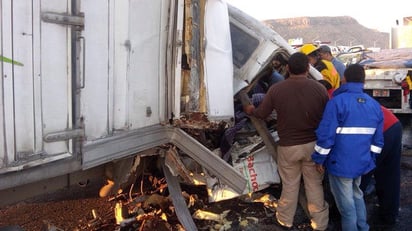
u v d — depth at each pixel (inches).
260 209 185.5
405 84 326.6
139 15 124.8
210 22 151.9
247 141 188.7
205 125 150.9
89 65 107.9
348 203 154.0
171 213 170.2
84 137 107.2
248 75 181.6
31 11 91.2
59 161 100.9
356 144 148.4
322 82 205.9
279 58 192.9
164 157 151.2
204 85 148.6
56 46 97.7
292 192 165.6
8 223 157.2
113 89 117.1
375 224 176.4
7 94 87.4
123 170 140.1
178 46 138.4
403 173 243.3
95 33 109.3
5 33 86.2
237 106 184.5
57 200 181.8
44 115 95.8
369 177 175.8
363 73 154.1
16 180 91.3
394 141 167.8
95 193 189.9
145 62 129.2
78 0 102.3
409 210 190.4
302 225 174.2
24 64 90.4
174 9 136.9
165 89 139.3
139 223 164.6
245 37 188.1
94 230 157.8
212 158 148.8
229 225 169.8
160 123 138.2
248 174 181.2
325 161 156.9
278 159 169.3
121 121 120.8
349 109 147.9
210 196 172.9
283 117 161.9
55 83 98.1
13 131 89.0
